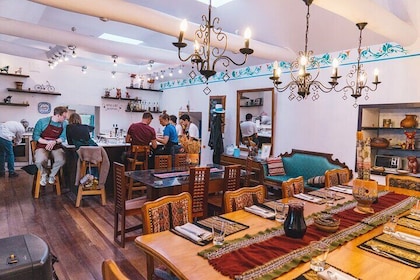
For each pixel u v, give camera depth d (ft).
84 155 14.11
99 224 12.25
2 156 20.38
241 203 7.63
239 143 20.15
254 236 5.67
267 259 4.73
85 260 9.27
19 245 5.33
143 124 16.06
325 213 7.06
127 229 10.67
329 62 14.76
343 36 13.19
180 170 12.91
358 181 7.38
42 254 5.11
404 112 13.20
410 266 4.64
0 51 17.42
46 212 13.48
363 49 13.55
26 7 13.65
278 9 12.46
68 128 15.38
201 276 4.21
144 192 17.47
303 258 4.77
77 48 14.58
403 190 9.94
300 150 16.33
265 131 18.29
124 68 22.88
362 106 13.58
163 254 4.86
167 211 6.33
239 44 12.28
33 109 23.95
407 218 6.96
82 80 26.11
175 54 17.39
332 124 14.84
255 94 18.92
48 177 15.81
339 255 4.98
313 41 13.93
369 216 6.95
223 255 4.84
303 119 16.17
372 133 13.99
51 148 15.35
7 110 22.86
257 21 13.46
